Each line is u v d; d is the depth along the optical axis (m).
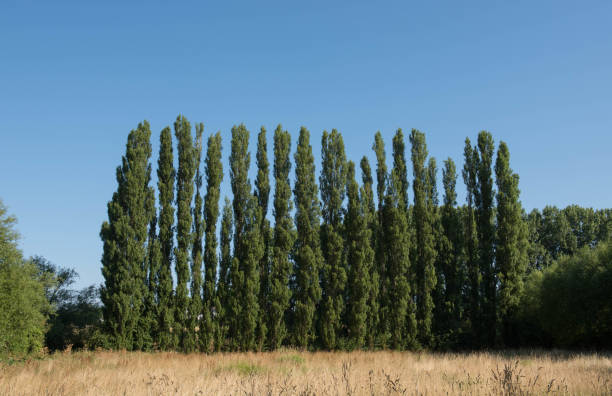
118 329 34.28
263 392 11.46
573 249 56.34
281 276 36.12
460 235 41.66
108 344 33.38
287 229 37.50
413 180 42.62
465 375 15.48
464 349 37.56
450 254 40.81
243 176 39.50
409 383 12.88
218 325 35.12
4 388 12.47
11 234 29.11
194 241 37.72
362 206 37.94
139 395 11.70
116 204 36.31
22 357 24.17
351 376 14.05
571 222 58.06
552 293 32.78
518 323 37.34
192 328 35.03
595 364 19.59
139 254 35.81
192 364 21.69
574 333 31.84
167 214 37.81
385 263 39.53
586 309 30.47
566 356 26.58
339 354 30.50
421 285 38.97
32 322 27.69
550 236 57.88
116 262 35.50
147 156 39.34
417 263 39.59
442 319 39.34
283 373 16.69
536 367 17.91
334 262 37.16
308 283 35.94
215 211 38.38
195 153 40.06
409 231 40.47
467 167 42.38
